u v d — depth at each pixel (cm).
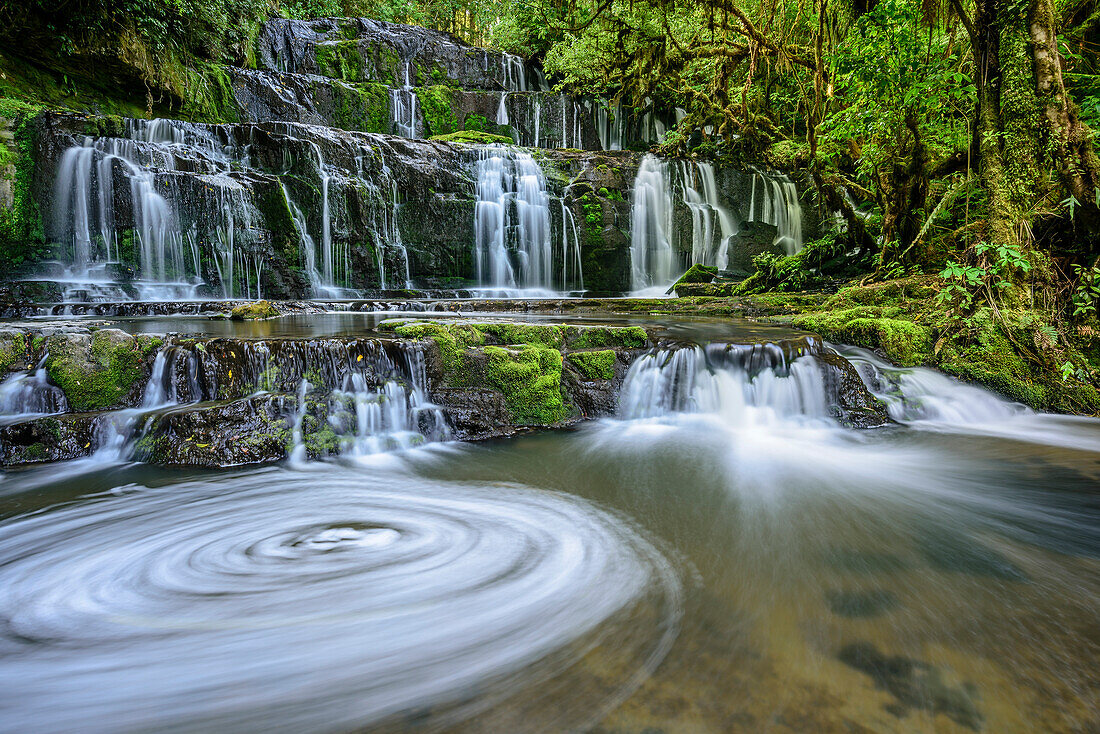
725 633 266
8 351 532
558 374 654
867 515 412
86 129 1281
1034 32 714
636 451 562
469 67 2269
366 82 2077
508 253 1730
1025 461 530
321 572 326
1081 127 696
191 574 323
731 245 1898
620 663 244
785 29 1134
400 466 513
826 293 1248
